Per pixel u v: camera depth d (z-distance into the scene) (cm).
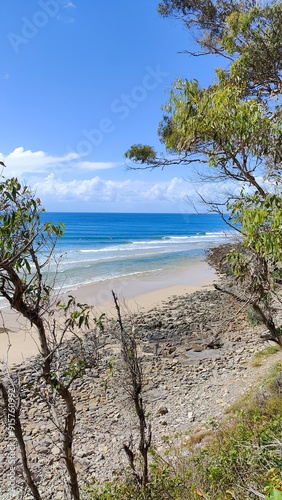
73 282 2466
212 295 2089
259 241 347
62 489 633
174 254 4072
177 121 465
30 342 1354
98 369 1067
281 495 167
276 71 793
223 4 1052
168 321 1631
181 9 1113
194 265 3272
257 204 387
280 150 427
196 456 582
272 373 959
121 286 2377
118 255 3997
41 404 936
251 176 426
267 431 433
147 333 1461
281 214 327
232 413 813
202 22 1096
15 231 293
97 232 7119
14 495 605
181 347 1338
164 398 992
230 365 1176
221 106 415
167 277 2730
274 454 366
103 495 505
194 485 446
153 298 2088
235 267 428
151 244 5228
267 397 757
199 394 1005
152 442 776
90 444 788
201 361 1220
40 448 762
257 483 344
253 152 428
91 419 884
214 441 657
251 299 439
